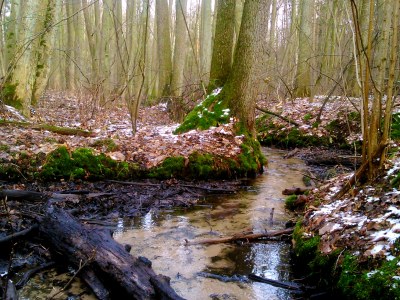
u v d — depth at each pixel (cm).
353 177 428
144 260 332
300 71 1449
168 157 669
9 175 562
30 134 680
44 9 1048
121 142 706
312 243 376
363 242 329
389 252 304
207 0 1622
